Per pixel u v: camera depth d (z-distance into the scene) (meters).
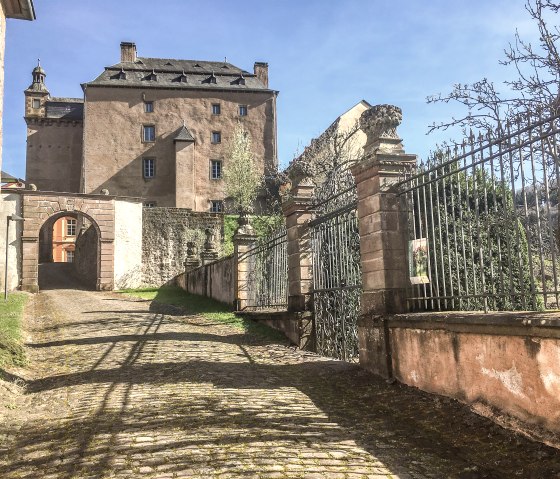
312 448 4.25
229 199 49.31
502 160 5.05
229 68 57.50
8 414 5.32
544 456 3.86
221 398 5.80
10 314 13.52
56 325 12.64
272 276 12.78
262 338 10.80
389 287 6.76
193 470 3.76
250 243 15.04
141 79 52.00
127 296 24.38
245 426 4.81
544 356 4.08
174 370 7.29
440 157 6.08
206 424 4.86
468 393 5.01
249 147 49.50
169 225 36.78
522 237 6.63
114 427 4.78
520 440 4.21
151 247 35.97
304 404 5.65
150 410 5.32
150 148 50.00
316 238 10.34
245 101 52.50
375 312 6.91
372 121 7.12
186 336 10.67
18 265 28.52
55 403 5.73
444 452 4.18
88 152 48.91
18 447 4.37
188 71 53.66
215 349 9.23
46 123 55.69
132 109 50.28
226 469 3.78
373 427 4.85
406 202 6.97
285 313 10.81
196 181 50.09
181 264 36.53
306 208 10.83
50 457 4.10
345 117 37.12
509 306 6.59
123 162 49.31
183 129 49.75
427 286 6.54
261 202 47.91
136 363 7.77
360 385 6.45
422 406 5.36
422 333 5.83
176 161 48.81
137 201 33.81
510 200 5.74
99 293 27.73
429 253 6.39
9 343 8.45
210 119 51.50
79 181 55.41
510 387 4.45
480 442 4.31
